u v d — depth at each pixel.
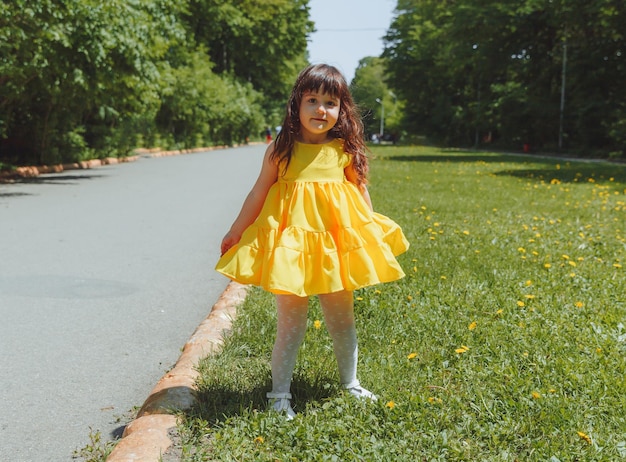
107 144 25.52
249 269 2.69
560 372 3.23
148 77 17.95
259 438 2.53
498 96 46.00
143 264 6.57
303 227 2.72
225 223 9.38
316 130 2.82
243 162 25.98
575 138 40.41
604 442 2.54
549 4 35.12
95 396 3.36
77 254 7.00
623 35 30.12
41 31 14.02
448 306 4.43
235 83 53.03
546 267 5.69
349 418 2.70
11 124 18.92
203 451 2.47
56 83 16.27
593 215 9.62
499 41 39.91
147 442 2.54
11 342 4.14
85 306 4.99
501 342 3.67
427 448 2.52
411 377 3.20
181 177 17.73
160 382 3.16
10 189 13.95
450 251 6.42
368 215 2.85
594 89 36.69
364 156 2.98
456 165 23.48
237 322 4.05
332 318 2.95
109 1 15.78
